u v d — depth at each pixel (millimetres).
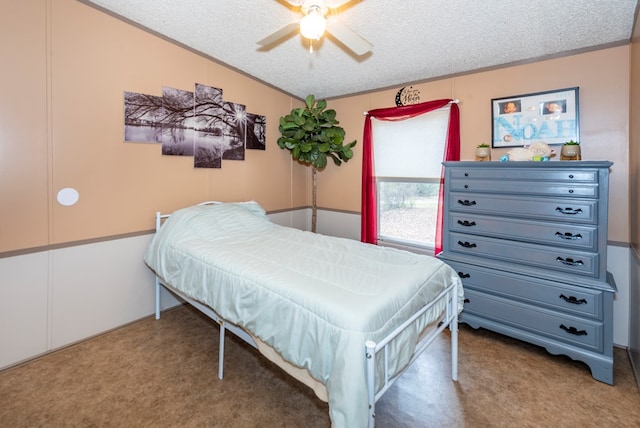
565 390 1899
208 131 3104
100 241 2455
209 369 2100
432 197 3260
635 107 2006
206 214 2686
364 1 2068
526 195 2244
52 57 2133
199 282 2061
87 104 2309
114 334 2525
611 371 1938
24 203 2076
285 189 4047
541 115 2514
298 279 1656
